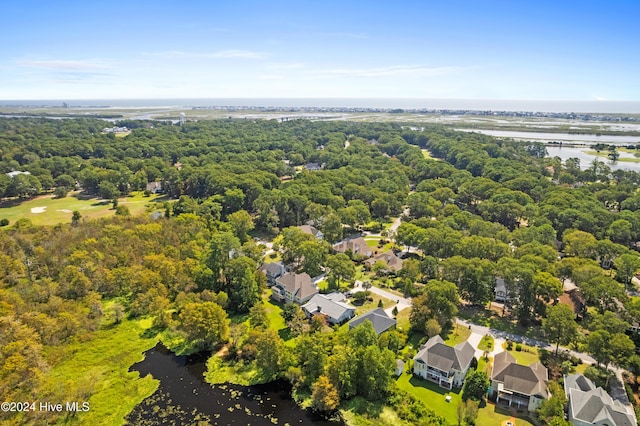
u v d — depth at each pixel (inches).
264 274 4515.3
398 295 4362.7
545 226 5413.4
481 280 4052.7
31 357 2989.7
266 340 3164.4
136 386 3061.0
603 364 3245.6
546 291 3727.9
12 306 3476.9
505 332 3718.0
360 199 7273.6
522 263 4065.0
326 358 3063.5
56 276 4409.5
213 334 3467.0
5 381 2743.6
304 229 5782.5
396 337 3368.6
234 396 2982.3
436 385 3046.3
